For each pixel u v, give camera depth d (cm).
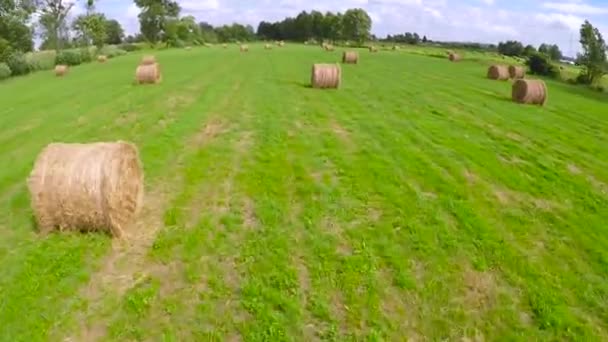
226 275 791
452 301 749
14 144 1692
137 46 10294
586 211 1099
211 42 12581
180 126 1803
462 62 6069
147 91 2736
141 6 10831
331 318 695
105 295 732
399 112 2120
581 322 716
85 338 645
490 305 744
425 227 966
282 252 855
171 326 670
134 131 1748
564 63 8250
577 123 2127
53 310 691
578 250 918
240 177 1230
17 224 959
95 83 3425
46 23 8338
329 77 2764
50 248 850
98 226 895
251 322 680
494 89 3156
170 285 763
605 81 5466
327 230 945
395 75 3834
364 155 1437
